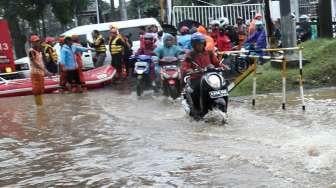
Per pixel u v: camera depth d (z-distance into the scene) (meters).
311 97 11.95
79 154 8.00
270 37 17.84
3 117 12.45
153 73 15.13
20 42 35.47
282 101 11.34
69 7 36.19
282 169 6.23
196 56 10.19
